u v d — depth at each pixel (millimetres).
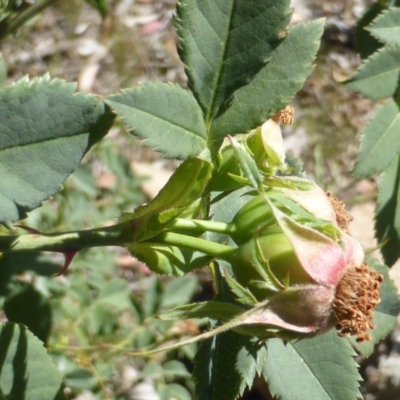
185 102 209
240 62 215
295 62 216
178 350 386
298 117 605
